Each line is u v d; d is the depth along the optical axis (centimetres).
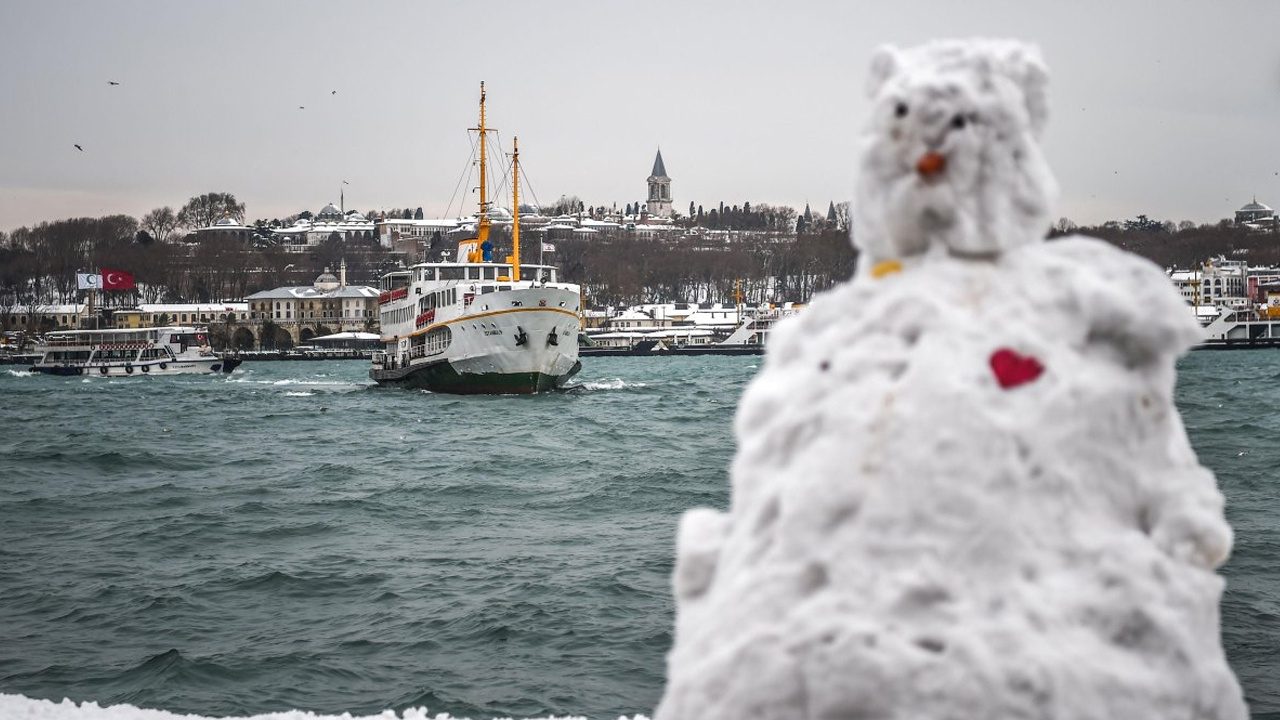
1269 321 17662
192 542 2908
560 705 1633
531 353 7550
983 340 408
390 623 2045
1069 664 379
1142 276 425
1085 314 418
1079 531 399
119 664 1850
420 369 8481
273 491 3856
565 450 5059
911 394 400
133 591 2316
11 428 6781
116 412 8019
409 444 5469
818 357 430
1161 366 425
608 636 1933
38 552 2781
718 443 5297
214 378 13888
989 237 429
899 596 383
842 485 397
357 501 3553
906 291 423
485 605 2136
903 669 375
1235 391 7756
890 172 439
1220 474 3566
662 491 3675
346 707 1650
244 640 1962
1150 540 412
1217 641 417
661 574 2380
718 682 398
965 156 426
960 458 390
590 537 2897
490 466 4506
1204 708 400
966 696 372
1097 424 406
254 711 1641
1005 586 385
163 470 4597
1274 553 2325
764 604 399
